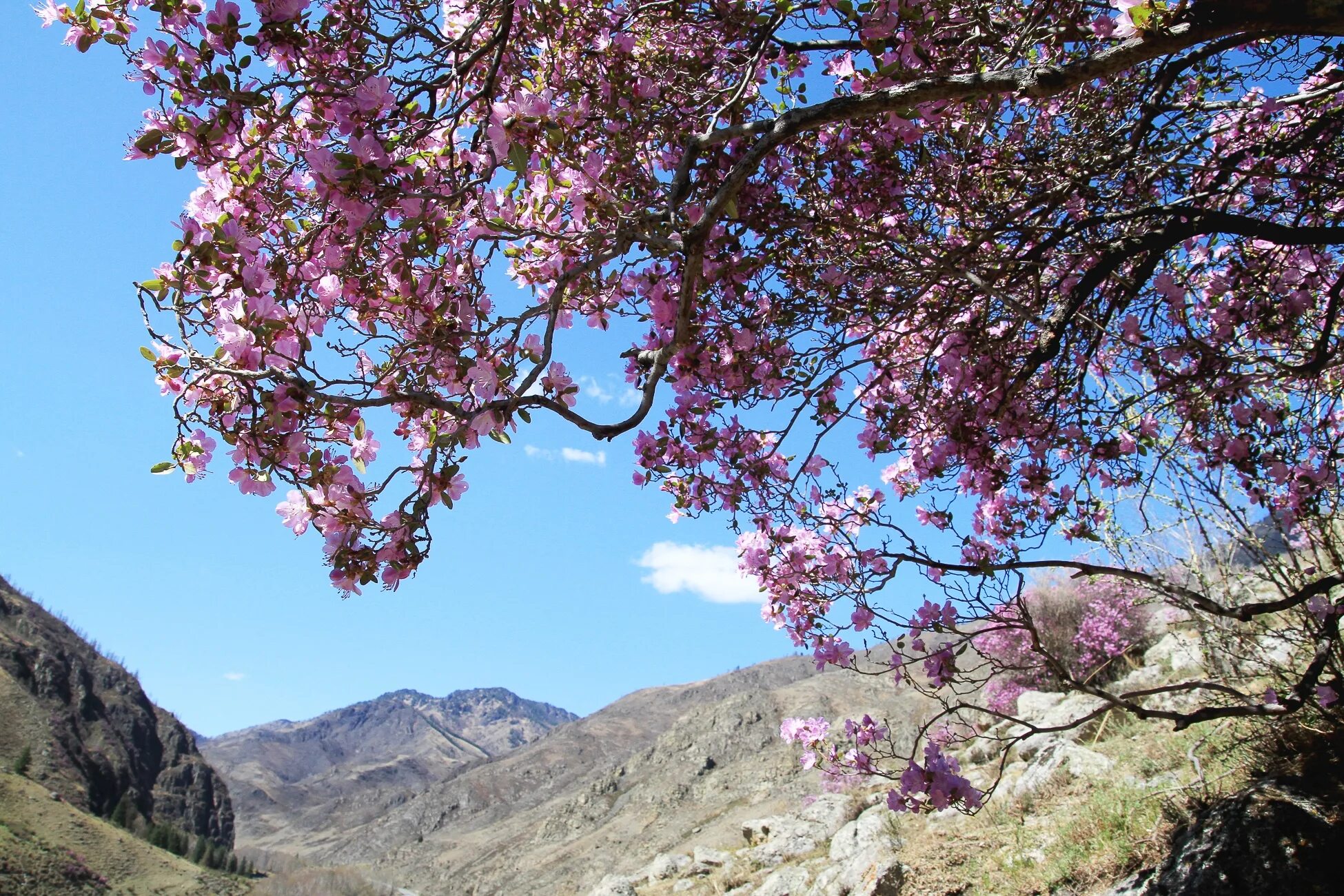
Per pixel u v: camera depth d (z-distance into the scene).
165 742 191.38
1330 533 5.06
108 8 3.00
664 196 4.03
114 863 101.50
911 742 11.73
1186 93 4.56
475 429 2.98
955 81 2.92
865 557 4.29
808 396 4.30
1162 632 10.61
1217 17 2.56
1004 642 11.08
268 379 2.79
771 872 12.42
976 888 6.07
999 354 4.34
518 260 4.27
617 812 50.00
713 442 4.27
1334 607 4.40
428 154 3.62
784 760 36.09
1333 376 4.59
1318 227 3.57
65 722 162.75
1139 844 5.15
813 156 4.38
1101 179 4.35
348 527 2.88
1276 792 4.41
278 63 3.43
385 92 3.13
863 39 3.38
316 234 3.25
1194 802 5.09
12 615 195.12
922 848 7.52
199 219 3.25
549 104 3.32
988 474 4.50
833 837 10.94
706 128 4.34
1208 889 4.16
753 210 4.26
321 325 3.38
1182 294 4.11
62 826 107.12
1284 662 5.82
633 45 4.23
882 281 4.25
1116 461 4.57
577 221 3.89
